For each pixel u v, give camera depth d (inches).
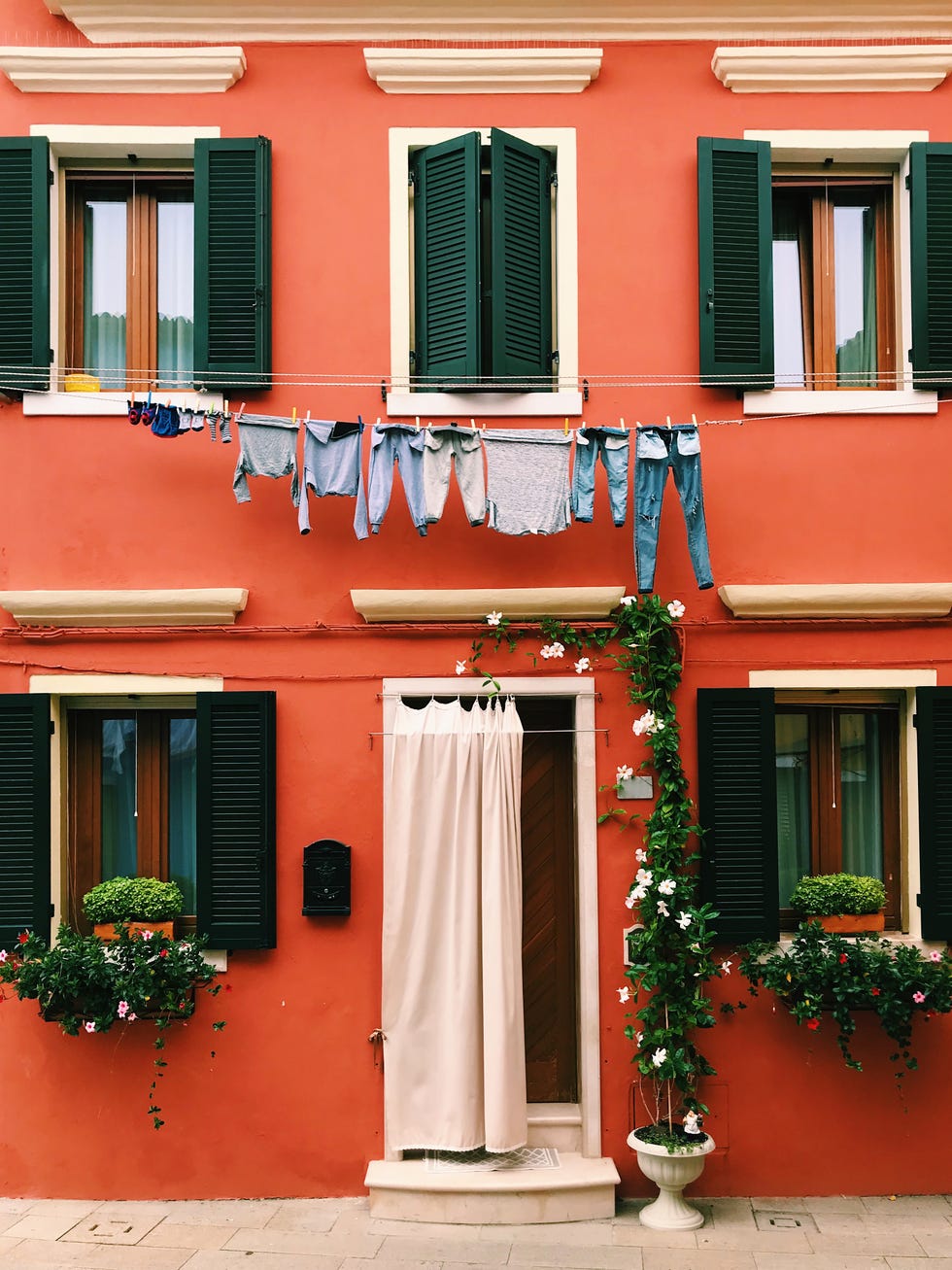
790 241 247.9
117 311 244.4
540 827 240.1
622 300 236.1
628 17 237.0
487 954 218.5
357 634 231.3
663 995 219.0
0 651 230.5
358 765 229.9
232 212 232.4
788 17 237.5
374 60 233.0
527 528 216.2
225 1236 207.9
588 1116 225.3
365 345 234.2
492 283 234.7
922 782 229.8
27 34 239.0
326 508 233.0
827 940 220.7
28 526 231.3
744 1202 222.5
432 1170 218.8
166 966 214.2
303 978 226.7
